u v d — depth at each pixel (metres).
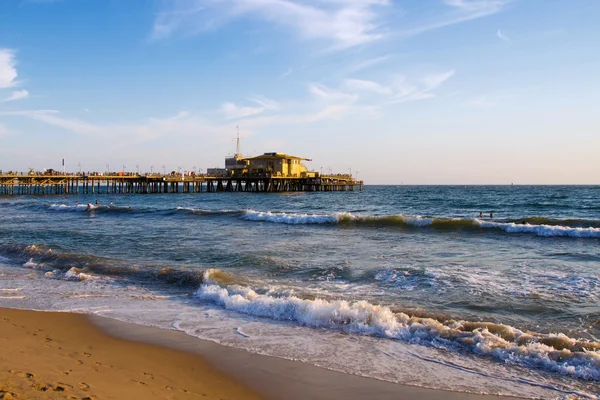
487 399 5.93
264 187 93.44
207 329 8.82
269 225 27.31
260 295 11.04
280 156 92.25
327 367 6.95
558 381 6.45
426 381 6.47
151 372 6.60
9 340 7.86
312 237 21.72
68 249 18.81
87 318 9.51
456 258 15.79
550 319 9.24
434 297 10.91
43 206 47.31
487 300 10.59
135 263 15.41
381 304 10.32
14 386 5.61
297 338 8.30
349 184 107.38
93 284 12.87
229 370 6.79
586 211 40.69
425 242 19.77
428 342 8.01
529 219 25.97
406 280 12.59
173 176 86.75
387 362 7.16
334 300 10.62
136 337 8.30
